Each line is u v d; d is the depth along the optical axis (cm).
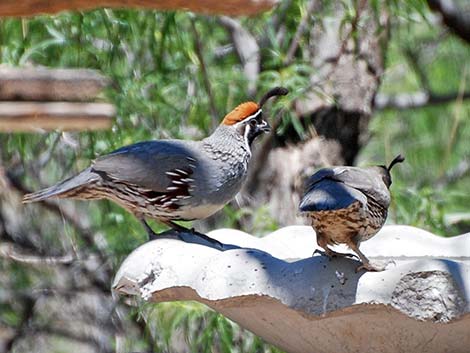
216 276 586
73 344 1516
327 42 1255
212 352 1170
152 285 629
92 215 1380
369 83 1260
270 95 902
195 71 1191
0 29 1155
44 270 1438
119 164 864
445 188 1459
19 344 1513
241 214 1205
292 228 786
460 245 761
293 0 1180
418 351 623
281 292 575
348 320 609
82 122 649
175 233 810
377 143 1611
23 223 1453
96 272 1411
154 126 1173
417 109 1609
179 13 1162
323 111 1252
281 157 1259
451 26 1353
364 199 592
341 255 622
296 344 664
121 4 620
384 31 1267
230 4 624
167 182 855
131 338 1362
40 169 1391
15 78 631
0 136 1291
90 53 1171
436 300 548
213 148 877
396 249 759
